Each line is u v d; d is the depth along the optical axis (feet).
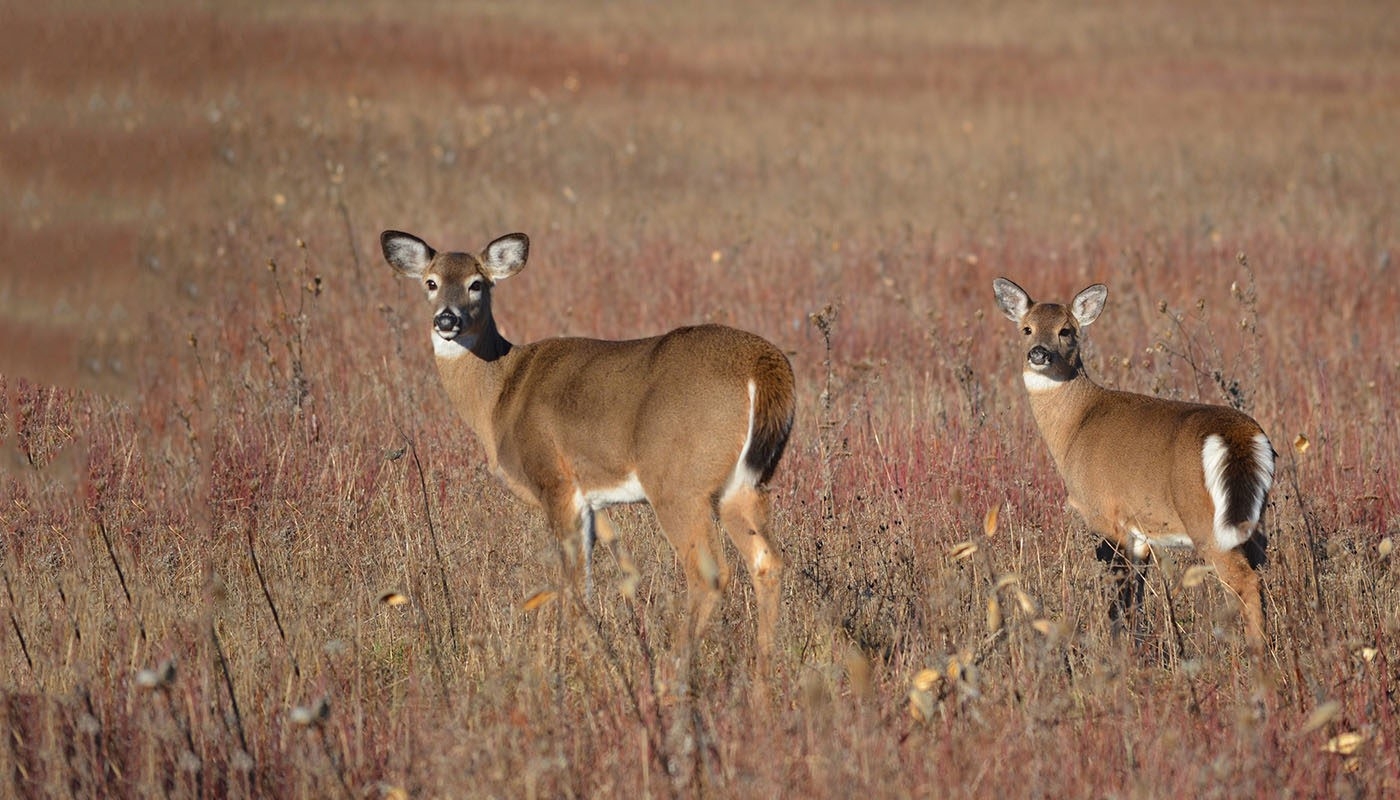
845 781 32.68
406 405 63.05
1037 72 243.81
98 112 122.11
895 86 226.79
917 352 76.79
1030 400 52.54
